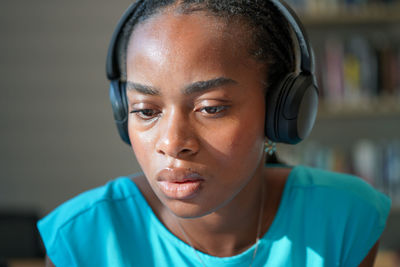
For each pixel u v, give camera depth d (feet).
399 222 9.14
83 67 9.49
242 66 2.02
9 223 5.08
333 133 9.12
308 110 2.34
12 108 9.45
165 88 1.95
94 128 9.60
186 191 2.01
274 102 2.23
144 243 2.74
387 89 7.63
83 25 9.42
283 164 3.21
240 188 2.13
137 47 2.01
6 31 9.31
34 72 9.43
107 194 2.84
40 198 9.59
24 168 9.54
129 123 2.16
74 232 2.71
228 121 2.01
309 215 2.84
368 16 7.80
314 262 2.75
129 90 2.07
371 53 7.59
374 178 7.84
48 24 9.36
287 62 2.36
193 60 1.92
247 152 2.08
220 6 2.02
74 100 9.52
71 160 9.60
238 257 2.61
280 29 2.32
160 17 2.00
